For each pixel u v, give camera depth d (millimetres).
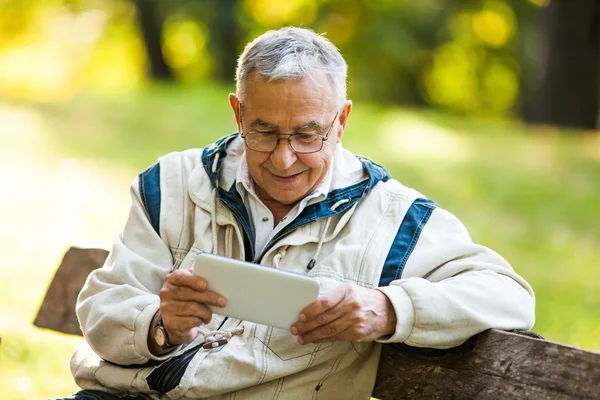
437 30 30266
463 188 12773
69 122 16219
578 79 19578
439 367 3164
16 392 5324
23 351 6039
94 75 33250
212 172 3461
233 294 2932
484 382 3016
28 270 8797
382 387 3314
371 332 2979
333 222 3385
